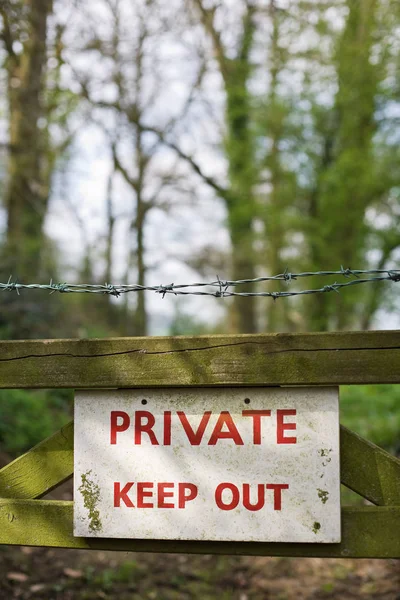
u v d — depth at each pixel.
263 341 2.60
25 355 2.78
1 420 7.69
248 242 17.33
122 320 18.91
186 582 5.60
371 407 9.77
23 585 5.28
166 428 2.65
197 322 19.55
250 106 16.44
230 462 2.59
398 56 14.24
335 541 2.48
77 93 14.85
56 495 6.85
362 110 15.20
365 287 16.98
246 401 2.61
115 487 2.66
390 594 5.29
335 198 15.96
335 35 14.85
